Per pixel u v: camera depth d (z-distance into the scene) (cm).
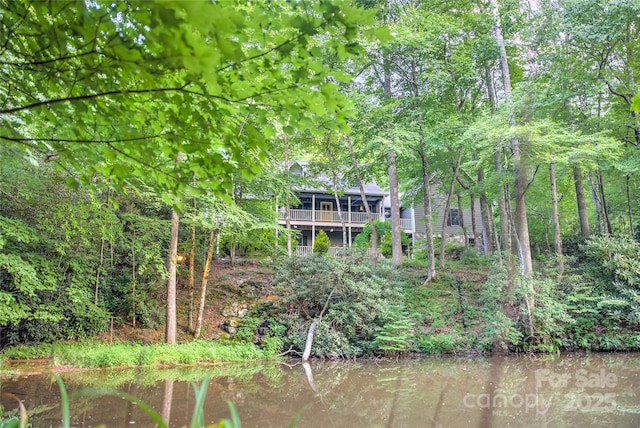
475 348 1052
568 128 1108
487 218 1590
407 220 2302
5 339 873
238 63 164
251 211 1145
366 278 1109
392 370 879
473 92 1468
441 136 1205
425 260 1644
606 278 1157
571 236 1470
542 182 1530
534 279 1096
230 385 708
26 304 849
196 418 117
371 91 1405
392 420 518
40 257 864
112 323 989
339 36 182
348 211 2212
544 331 1046
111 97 179
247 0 190
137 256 1068
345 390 691
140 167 231
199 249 1229
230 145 216
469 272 1417
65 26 148
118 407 536
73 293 878
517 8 1290
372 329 1052
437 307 1184
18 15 160
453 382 758
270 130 219
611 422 508
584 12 1038
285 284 1113
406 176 1722
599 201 1577
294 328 1051
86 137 220
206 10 116
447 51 1277
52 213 848
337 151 1514
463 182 1603
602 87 1084
